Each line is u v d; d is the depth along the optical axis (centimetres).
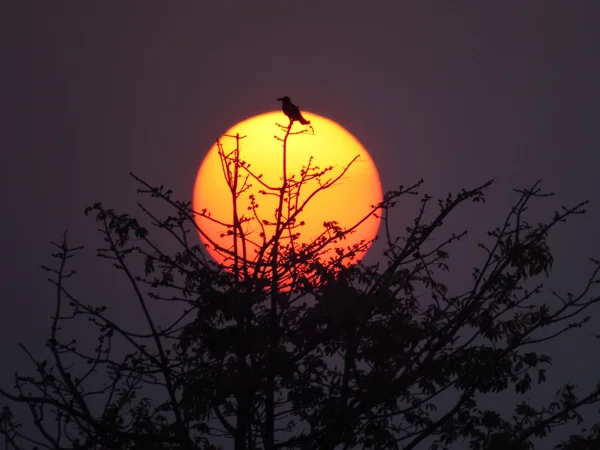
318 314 4678
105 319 4562
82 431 4366
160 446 4459
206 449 4788
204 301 4600
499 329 4728
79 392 4419
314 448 4500
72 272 4759
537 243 4728
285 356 4591
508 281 4678
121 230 4816
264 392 4562
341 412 4406
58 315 4544
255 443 4566
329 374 4788
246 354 4534
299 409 4638
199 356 4703
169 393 4522
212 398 4409
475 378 4478
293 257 4797
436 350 4612
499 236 4778
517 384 4538
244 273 4800
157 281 4788
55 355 4422
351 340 4738
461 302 4800
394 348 4678
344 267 4812
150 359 4525
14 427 4388
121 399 4738
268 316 4684
